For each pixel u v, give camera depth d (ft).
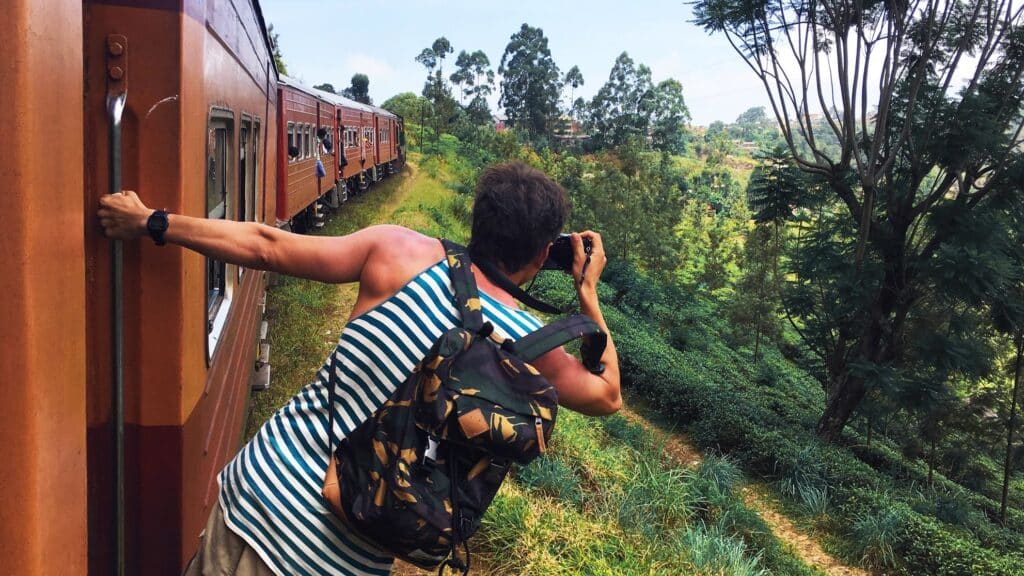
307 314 33.17
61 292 4.42
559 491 20.54
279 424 5.48
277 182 38.17
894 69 47.09
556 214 5.72
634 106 323.78
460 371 4.97
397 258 5.55
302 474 5.27
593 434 31.65
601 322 6.15
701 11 56.08
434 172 124.06
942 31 46.91
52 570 4.29
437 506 4.87
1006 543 40.40
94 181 6.28
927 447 61.41
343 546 5.27
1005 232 45.19
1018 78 47.85
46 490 4.19
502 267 5.74
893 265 50.83
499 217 5.57
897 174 51.96
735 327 84.33
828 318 55.52
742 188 284.61
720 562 20.06
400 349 5.22
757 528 30.42
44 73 4.07
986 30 47.96
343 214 65.41
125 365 6.86
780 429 46.60
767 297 79.36
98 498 6.83
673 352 60.75
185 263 6.99
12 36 3.78
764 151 59.98
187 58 6.81
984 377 48.39
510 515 16.87
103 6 6.30
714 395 47.26
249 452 5.47
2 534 4.02
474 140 198.08
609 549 17.62
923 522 34.45
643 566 17.39
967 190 48.55
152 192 6.64
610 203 90.94
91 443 6.73
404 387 5.05
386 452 4.90
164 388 6.98
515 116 344.49
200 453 8.45
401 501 4.78
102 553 6.95
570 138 348.79
